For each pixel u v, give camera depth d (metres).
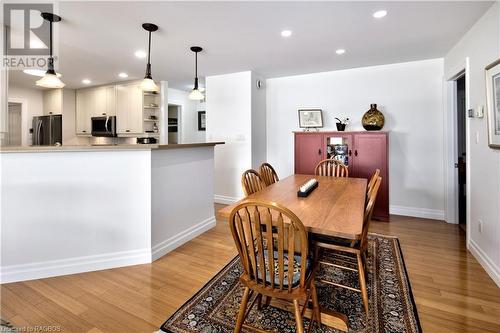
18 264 2.13
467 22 2.50
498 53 2.07
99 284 2.10
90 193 2.31
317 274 2.21
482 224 2.37
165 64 3.85
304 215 1.56
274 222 1.48
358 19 2.44
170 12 2.31
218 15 2.36
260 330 1.50
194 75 4.52
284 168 4.72
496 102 2.08
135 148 2.37
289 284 1.30
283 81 4.66
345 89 4.19
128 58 3.56
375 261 2.47
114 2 2.13
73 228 2.27
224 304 1.84
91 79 4.79
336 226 1.37
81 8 2.22
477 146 2.49
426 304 1.82
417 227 3.40
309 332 1.49
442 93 3.61
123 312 1.75
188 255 2.63
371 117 3.74
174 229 2.81
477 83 2.48
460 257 2.54
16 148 2.05
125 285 2.08
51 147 2.14
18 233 2.12
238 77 4.36
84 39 2.89
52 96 5.59
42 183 2.17
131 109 4.98
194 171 3.11
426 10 2.27
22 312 1.74
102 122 5.24
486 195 2.30
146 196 2.47
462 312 1.74
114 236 2.39
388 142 3.76
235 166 4.50
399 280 2.13
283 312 1.75
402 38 2.90
